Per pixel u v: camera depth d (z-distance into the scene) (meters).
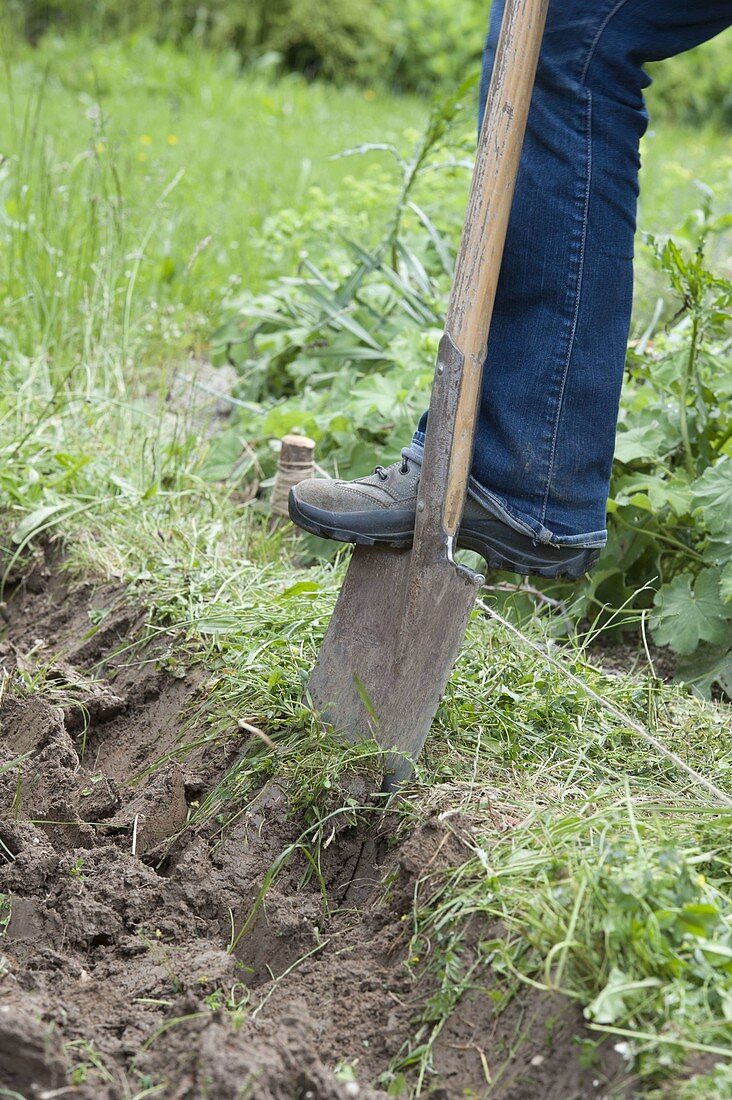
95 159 5.95
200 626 3.17
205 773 2.74
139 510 3.86
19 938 2.35
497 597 3.59
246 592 3.35
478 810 2.43
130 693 3.12
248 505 4.16
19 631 3.59
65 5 13.74
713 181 9.63
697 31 2.35
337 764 2.57
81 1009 2.12
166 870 2.60
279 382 5.18
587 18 2.26
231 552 3.74
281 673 2.87
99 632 3.33
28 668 3.18
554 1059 1.92
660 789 2.59
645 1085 1.81
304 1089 1.90
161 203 6.21
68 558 3.70
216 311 5.64
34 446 4.17
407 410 4.05
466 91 4.59
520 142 2.23
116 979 2.21
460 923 2.18
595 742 2.75
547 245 2.34
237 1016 2.04
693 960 1.91
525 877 2.18
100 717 3.06
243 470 4.34
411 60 15.11
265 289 5.98
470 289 2.29
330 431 4.25
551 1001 1.98
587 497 2.47
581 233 2.32
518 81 2.20
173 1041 1.99
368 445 4.12
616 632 3.61
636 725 2.62
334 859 2.52
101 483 4.04
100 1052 1.99
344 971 2.22
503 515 2.45
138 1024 2.05
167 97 11.59
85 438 4.40
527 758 2.69
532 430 2.41
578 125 2.30
